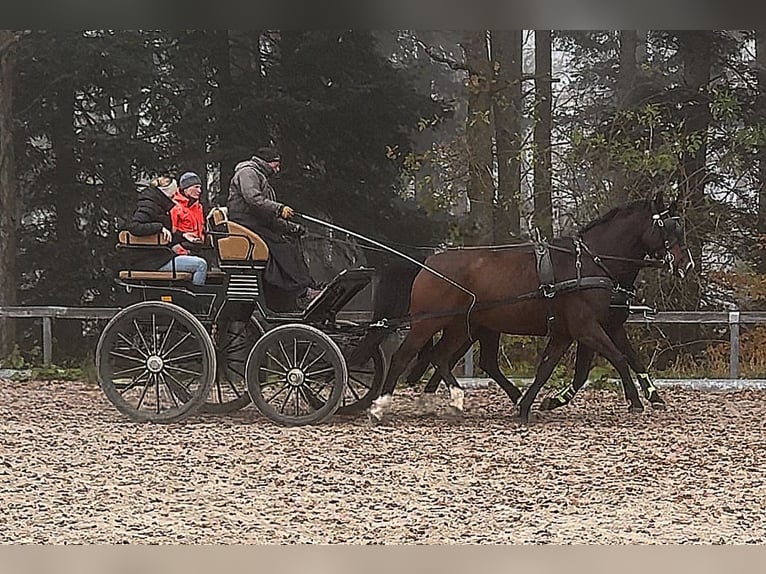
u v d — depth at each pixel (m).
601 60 24.00
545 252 12.35
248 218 12.42
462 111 28.19
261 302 12.42
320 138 23.73
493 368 13.34
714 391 15.91
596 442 11.34
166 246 12.46
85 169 24.09
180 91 24.33
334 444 11.19
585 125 21.58
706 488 9.21
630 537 7.55
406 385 16.11
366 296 23.61
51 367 17.14
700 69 22.11
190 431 11.98
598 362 16.48
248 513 8.30
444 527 7.84
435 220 23.94
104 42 23.64
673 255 12.30
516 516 8.20
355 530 7.76
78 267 24.03
